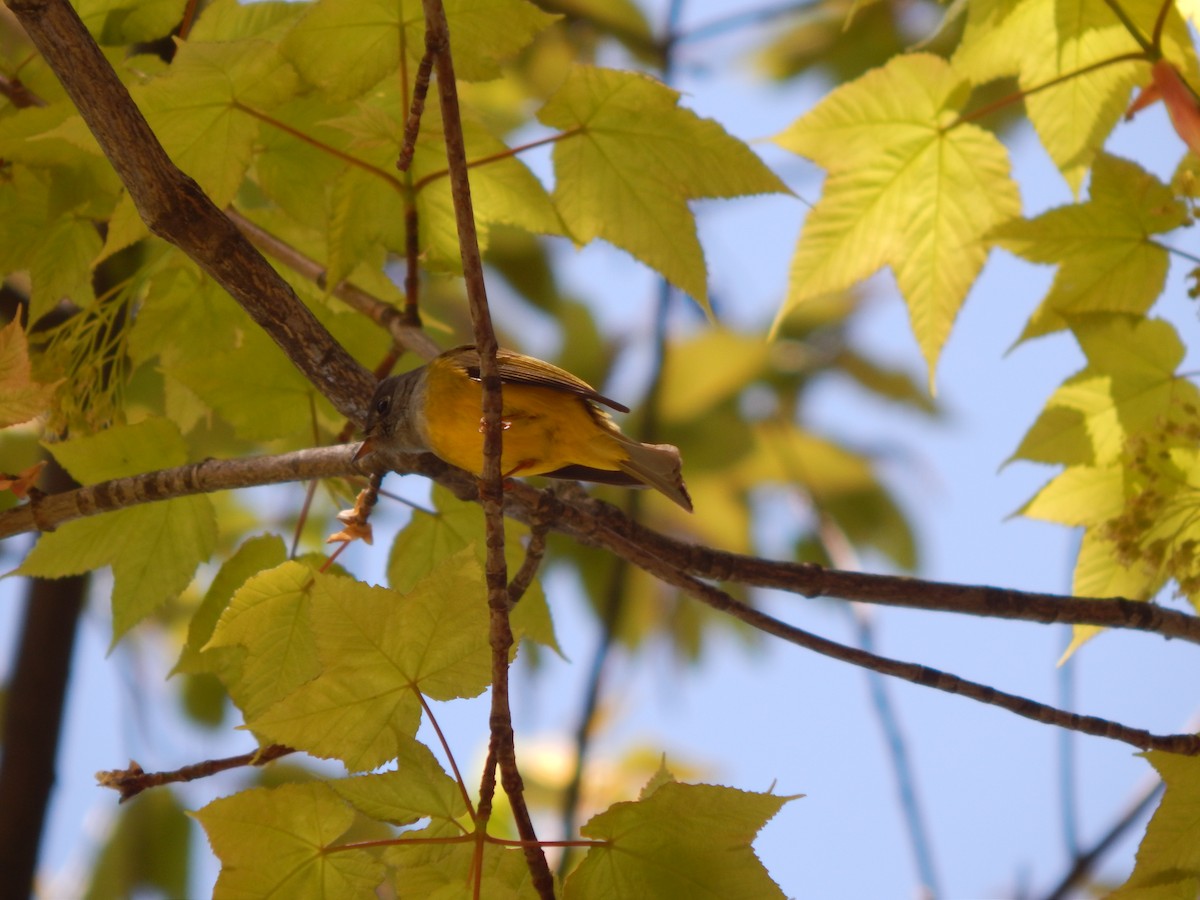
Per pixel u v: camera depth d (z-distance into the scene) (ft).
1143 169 25.11
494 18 25.02
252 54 25.00
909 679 24.90
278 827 24.68
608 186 25.20
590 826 24.71
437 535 25.17
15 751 25.79
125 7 25.17
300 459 25.03
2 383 24.84
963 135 25.23
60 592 25.86
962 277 25.27
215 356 25.20
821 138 25.25
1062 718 24.88
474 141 25.16
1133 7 25.20
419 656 24.72
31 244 25.21
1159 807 24.89
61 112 25.12
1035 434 25.20
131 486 25.02
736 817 24.71
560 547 26.35
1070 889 25.82
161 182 24.93
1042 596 25.03
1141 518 25.08
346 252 25.20
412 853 24.70
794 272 25.30
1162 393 25.17
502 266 26.32
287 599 24.94
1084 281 25.16
